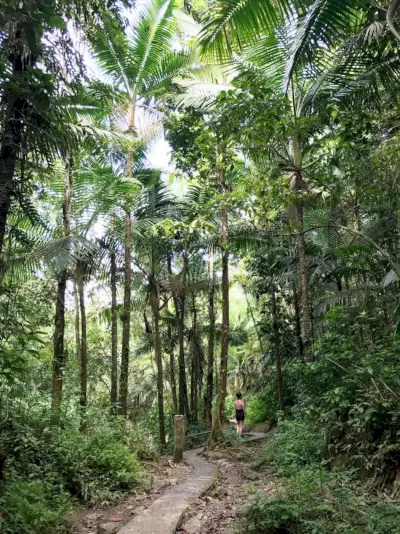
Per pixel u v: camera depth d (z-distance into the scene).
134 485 6.76
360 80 6.72
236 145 6.85
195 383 18.00
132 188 9.24
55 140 4.73
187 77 11.12
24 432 6.13
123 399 9.98
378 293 9.71
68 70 5.15
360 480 5.65
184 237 11.97
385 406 5.22
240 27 6.06
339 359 6.46
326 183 7.07
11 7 3.52
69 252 7.62
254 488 6.40
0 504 4.39
